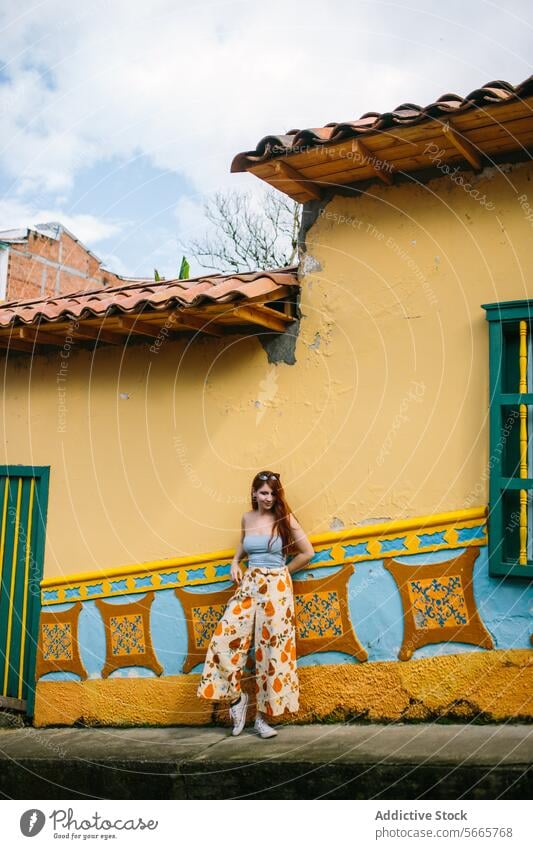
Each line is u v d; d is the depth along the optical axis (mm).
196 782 4523
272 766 4359
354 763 4180
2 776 5145
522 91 4016
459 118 4266
